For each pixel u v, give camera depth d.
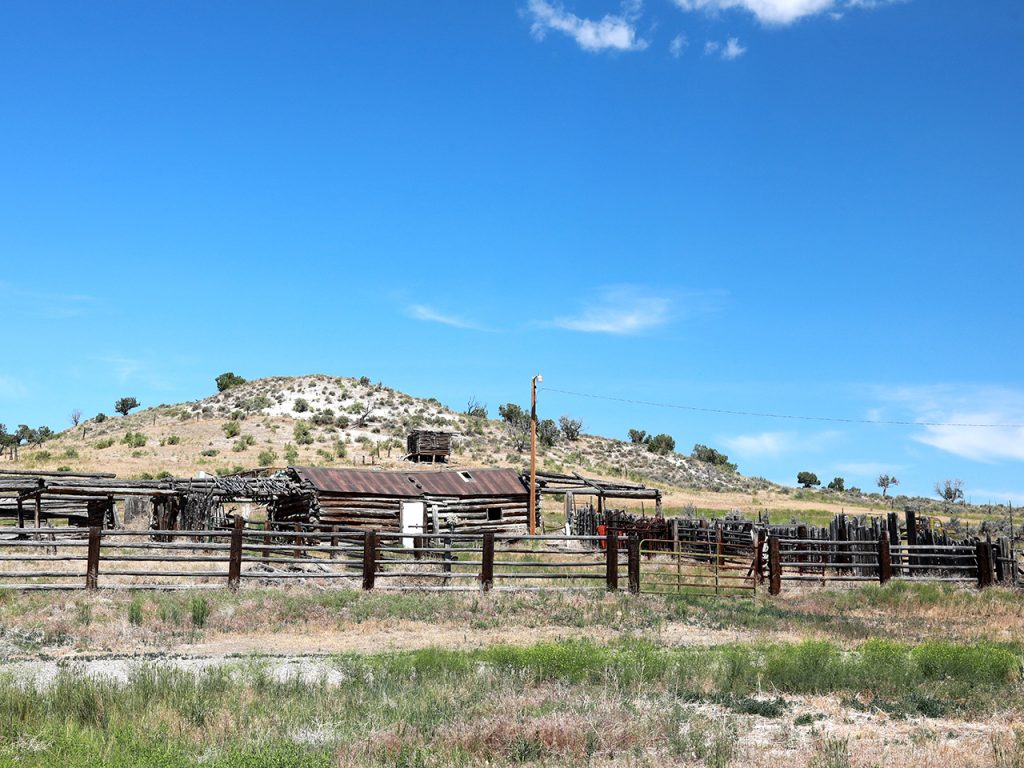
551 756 9.09
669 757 9.05
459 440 95.81
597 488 46.84
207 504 35.94
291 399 115.56
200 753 8.90
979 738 10.12
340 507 38.50
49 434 101.56
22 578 22.41
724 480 106.50
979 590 27.20
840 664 13.30
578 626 19.95
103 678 11.52
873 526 30.44
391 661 13.45
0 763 8.20
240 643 16.83
